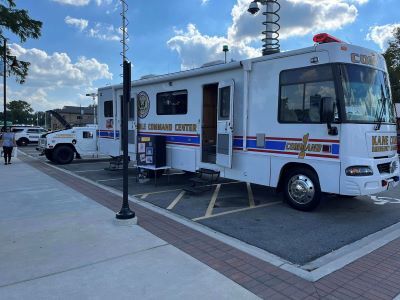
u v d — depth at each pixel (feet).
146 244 15.99
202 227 19.02
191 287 12.05
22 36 59.67
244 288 12.03
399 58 96.37
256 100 24.73
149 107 34.86
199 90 29.04
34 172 39.60
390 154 22.52
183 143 30.99
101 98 42.39
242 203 25.27
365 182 19.97
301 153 22.17
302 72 22.03
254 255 14.89
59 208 22.40
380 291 11.99
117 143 39.52
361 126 20.42
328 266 13.94
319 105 21.15
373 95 21.97
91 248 15.46
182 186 31.81
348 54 20.99
